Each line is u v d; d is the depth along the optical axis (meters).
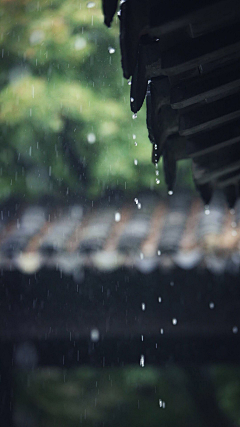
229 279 5.37
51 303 5.67
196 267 5.01
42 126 8.01
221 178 2.37
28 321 5.69
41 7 8.50
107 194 8.48
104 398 8.95
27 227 6.63
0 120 7.97
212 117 1.91
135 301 5.60
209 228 5.82
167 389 9.06
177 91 1.83
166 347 5.62
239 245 5.15
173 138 2.18
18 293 5.61
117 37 8.40
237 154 2.17
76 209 7.72
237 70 1.78
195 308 5.54
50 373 8.84
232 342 5.53
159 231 6.16
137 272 5.10
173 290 5.52
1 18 8.49
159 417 8.69
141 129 8.31
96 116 8.13
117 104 8.29
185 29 1.66
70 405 8.66
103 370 9.26
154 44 1.74
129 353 5.66
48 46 8.22
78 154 8.38
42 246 5.34
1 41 8.27
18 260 5.27
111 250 5.33
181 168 8.36
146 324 5.61
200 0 1.57
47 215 7.43
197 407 8.77
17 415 8.12
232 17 1.62
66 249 5.39
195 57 1.70
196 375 8.88
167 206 7.53
